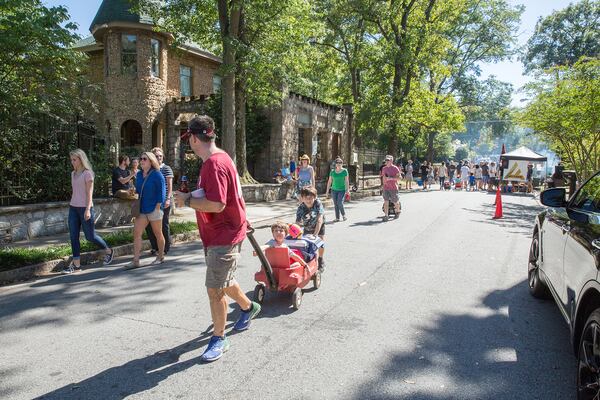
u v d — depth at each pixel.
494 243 9.45
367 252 8.39
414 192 25.55
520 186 27.61
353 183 23.17
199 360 3.86
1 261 6.58
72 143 10.49
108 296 5.67
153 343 4.23
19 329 4.57
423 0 30.02
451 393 3.33
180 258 7.92
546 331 4.59
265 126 21.67
